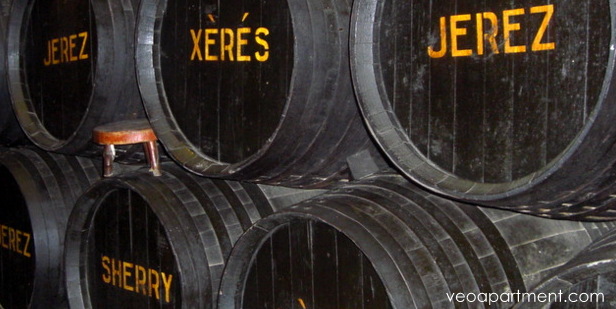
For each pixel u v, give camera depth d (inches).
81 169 186.5
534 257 108.7
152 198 139.0
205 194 143.5
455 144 104.6
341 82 120.2
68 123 167.0
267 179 132.9
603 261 81.7
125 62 153.0
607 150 85.9
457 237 107.0
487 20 99.7
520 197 94.7
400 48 110.4
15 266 189.6
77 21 161.3
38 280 177.5
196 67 137.3
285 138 120.3
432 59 106.6
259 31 125.6
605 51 87.2
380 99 112.6
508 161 98.5
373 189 117.8
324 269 116.1
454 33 103.5
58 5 167.0
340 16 119.4
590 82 89.0
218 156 134.8
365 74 112.4
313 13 116.6
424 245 104.4
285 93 122.2
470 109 102.5
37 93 176.2
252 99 127.9
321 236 116.1
